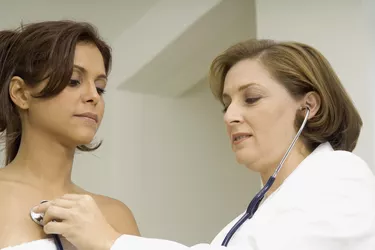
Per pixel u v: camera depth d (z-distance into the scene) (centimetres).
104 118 239
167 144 248
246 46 123
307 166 110
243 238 104
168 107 252
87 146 145
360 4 165
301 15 174
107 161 236
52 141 118
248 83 116
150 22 225
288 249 96
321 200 101
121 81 239
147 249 99
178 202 244
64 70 113
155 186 242
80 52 117
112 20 228
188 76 240
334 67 165
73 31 117
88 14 223
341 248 96
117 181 235
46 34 116
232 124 117
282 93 115
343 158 108
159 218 239
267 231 100
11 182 116
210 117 257
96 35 122
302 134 117
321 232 96
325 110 115
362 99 159
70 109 115
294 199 103
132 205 236
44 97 114
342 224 97
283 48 119
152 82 243
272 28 177
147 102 248
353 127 119
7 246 106
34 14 222
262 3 180
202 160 252
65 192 122
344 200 100
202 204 247
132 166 239
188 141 252
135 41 232
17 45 119
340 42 166
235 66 121
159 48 221
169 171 245
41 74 114
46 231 103
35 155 119
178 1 214
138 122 244
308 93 116
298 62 116
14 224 109
